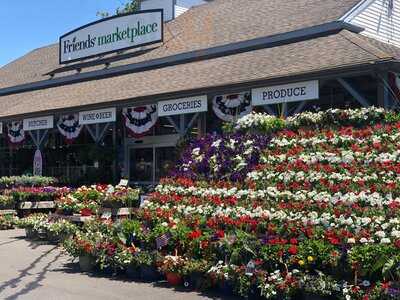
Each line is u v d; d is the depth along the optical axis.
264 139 10.07
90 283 8.49
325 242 6.80
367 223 6.77
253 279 7.09
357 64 11.31
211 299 7.40
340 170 8.50
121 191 13.03
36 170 21.34
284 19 17.83
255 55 15.84
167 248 8.61
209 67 16.41
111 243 9.18
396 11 18.36
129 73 20.53
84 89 20.80
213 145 10.56
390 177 7.95
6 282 8.62
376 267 6.11
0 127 21.83
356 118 9.96
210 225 8.29
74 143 21.72
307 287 6.58
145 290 7.97
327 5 17.44
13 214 16.25
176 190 10.01
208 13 22.98
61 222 12.07
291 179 8.72
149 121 16.62
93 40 22.98
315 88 12.09
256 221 7.84
